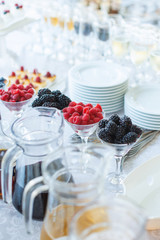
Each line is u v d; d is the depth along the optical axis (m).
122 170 1.04
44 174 0.59
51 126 0.82
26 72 1.82
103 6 2.73
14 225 0.83
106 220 0.53
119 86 1.38
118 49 1.89
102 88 1.34
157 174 0.98
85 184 0.56
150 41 1.77
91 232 0.52
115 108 1.41
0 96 1.15
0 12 1.85
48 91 1.17
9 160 0.74
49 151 0.74
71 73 1.50
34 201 0.78
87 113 0.99
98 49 2.12
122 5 2.97
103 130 0.90
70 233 0.49
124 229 0.51
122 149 0.89
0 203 0.91
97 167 0.66
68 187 0.56
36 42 2.30
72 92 1.45
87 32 2.08
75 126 0.99
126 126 0.91
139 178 0.96
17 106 1.13
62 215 0.63
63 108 1.10
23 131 0.79
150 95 1.45
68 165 0.69
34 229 0.81
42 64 1.95
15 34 2.44
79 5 2.34
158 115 1.22
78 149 0.67
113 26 1.90
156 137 1.25
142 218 0.49
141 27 2.06
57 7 2.23
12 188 0.88
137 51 1.74
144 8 2.94
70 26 2.15
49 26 2.28
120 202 0.52
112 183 0.95
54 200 0.63
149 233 0.80
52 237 0.65
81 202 0.57
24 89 1.21
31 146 0.72
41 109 0.85
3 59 2.02
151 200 0.90
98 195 0.57
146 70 1.92
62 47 2.20
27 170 0.77
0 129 1.00
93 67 1.60
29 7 2.23
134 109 1.28
